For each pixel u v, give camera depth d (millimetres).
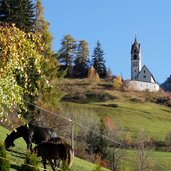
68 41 178125
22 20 73312
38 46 16047
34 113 47906
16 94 14461
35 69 15938
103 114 121312
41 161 24344
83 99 131625
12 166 23938
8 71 14508
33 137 26953
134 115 124562
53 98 55656
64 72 69625
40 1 77562
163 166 66438
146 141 71812
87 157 51188
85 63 180875
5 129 34594
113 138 61875
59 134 51562
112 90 150125
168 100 147000
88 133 57125
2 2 74250
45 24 74750
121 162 59938
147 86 169875
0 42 14688
